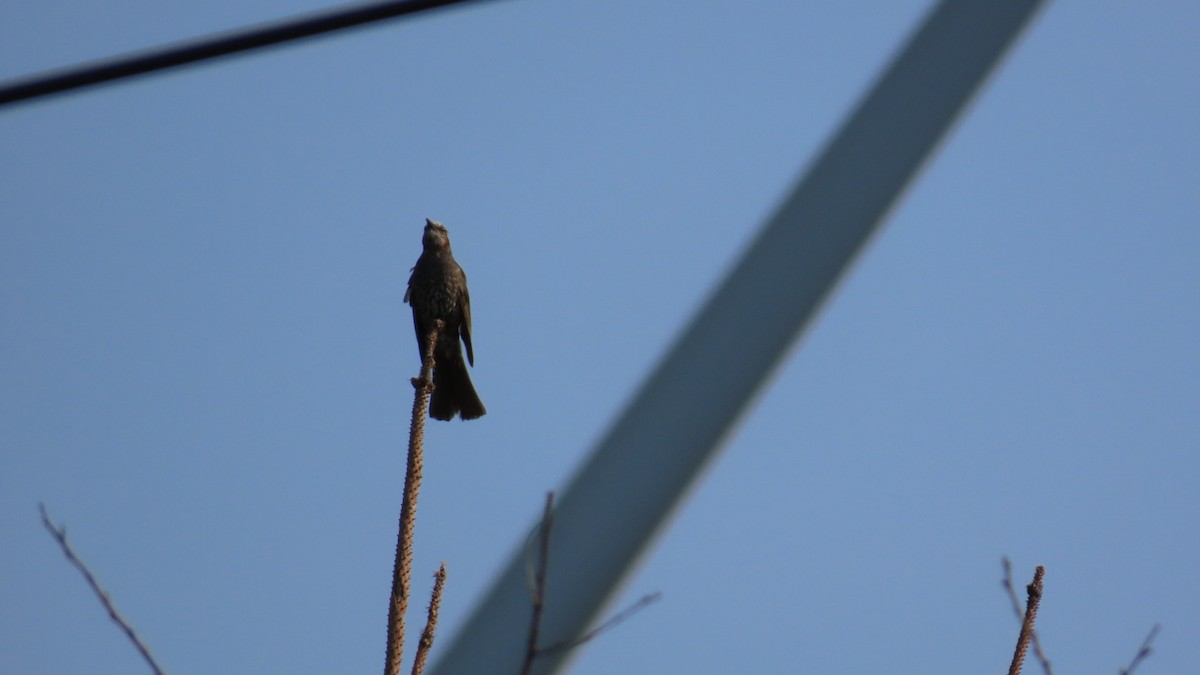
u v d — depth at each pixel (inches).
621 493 151.4
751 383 153.9
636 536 150.0
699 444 151.2
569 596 152.5
